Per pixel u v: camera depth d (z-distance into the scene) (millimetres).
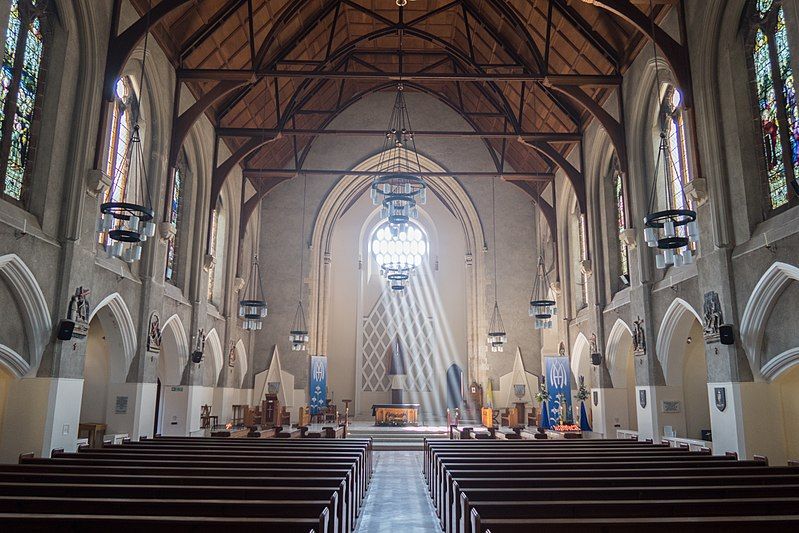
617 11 13734
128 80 14523
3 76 10336
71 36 11914
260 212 28500
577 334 22734
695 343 17016
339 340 32312
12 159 10711
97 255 13031
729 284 12055
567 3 16906
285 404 26719
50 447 10844
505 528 4578
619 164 17234
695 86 13133
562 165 20938
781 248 10688
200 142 19188
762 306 11312
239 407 23672
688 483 7352
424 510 11023
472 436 22391
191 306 18797
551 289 26234
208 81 18578
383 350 32500
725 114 12562
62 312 11289
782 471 8625
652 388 15484
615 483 7211
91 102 12203
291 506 5418
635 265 16609
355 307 32688
